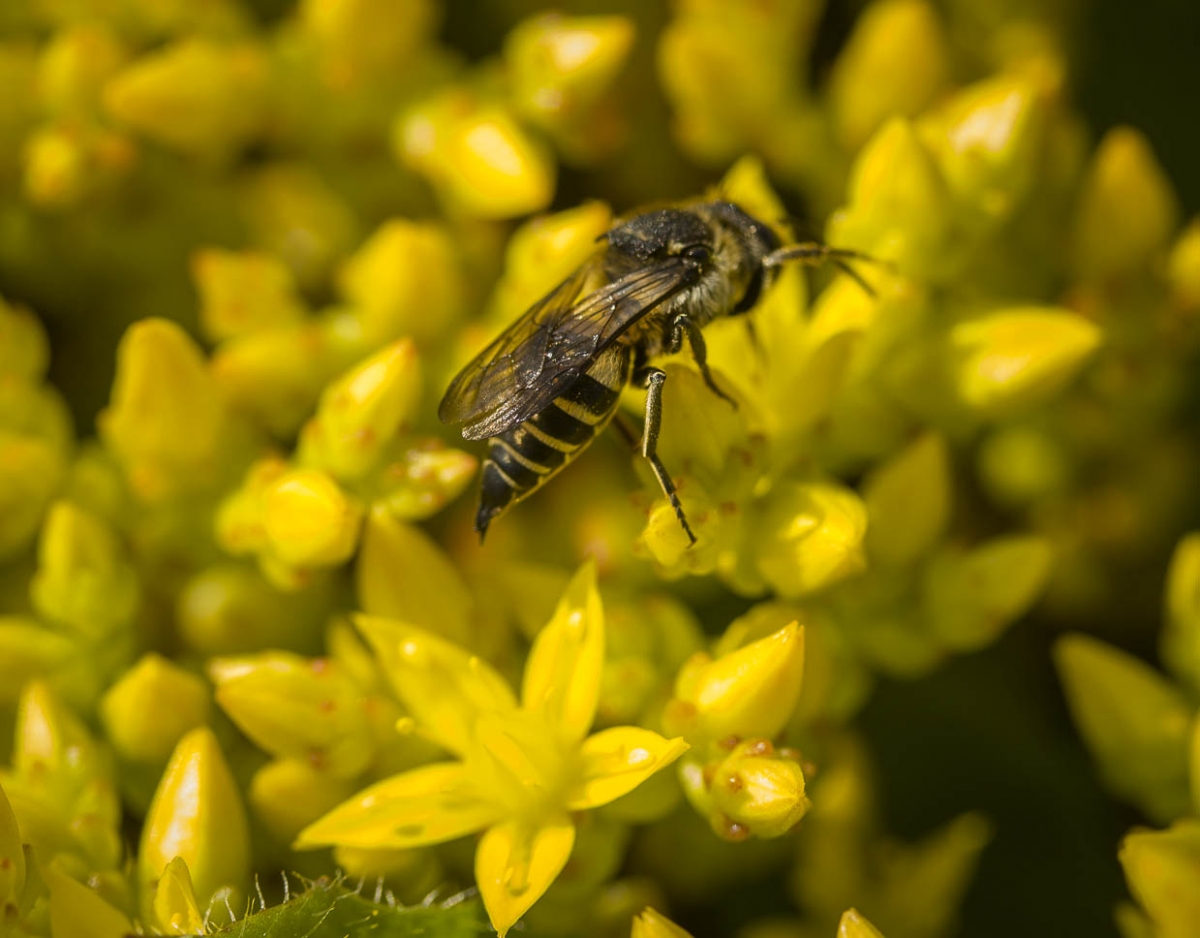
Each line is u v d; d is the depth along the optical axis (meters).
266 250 0.14
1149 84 0.14
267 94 0.14
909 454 0.13
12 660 0.13
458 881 0.13
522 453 0.13
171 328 0.13
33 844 0.13
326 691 0.13
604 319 0.13
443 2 0.14
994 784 0.14
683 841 0.13
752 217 0.13
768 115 0.14
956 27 0.14
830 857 0.13
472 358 0.13
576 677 0.13
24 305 0.14
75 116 0.14
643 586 0.13
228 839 0.13
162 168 0.14
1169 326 0.14
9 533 0.13
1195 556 0.13
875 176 0.13
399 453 0.13
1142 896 0.12
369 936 0.12
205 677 0.13
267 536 0.13
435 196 0.14
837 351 0.13
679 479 0.13
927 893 0.13
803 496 0.13
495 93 0.14
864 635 0.13
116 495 0.13
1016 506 0.14
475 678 0.13
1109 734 0.13
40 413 0.14
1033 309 0.13
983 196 0.13
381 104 0.14
